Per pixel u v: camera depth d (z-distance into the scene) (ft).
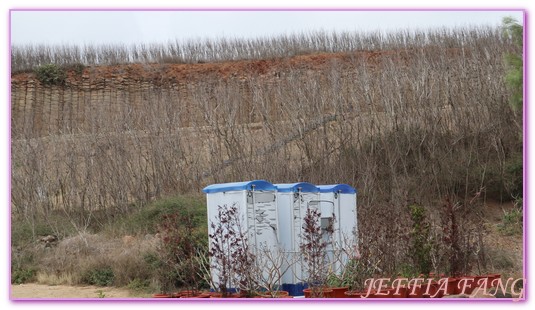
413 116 72.33
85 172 71.15
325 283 40.78
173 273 46.91
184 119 84.84
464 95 73.77
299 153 72.74
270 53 111.45
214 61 113.91
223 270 39.37
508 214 63.98
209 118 74.64
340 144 70.08
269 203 42.19
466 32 93.61
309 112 72.64
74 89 109.60
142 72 111.45
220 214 40.55
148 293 46.19
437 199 67.21
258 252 41.24
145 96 102.89
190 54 115.24
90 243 56.44
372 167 67.00
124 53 116.26
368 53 101.71
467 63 77.15
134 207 68.28
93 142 71.67
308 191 44.32
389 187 66.80
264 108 75.10
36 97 106.93
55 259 54.08
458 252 45.39
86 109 89.66
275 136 72.74
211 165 71.56
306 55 108.58
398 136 71.36
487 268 51.01
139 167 72.23
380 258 43.75
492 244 57.77
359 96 74.43
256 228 41.47
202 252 46.73
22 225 62.39
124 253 51.83
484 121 72.79
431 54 81.97
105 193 68.64
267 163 67.62
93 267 51.72
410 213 49.42
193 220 54.85
